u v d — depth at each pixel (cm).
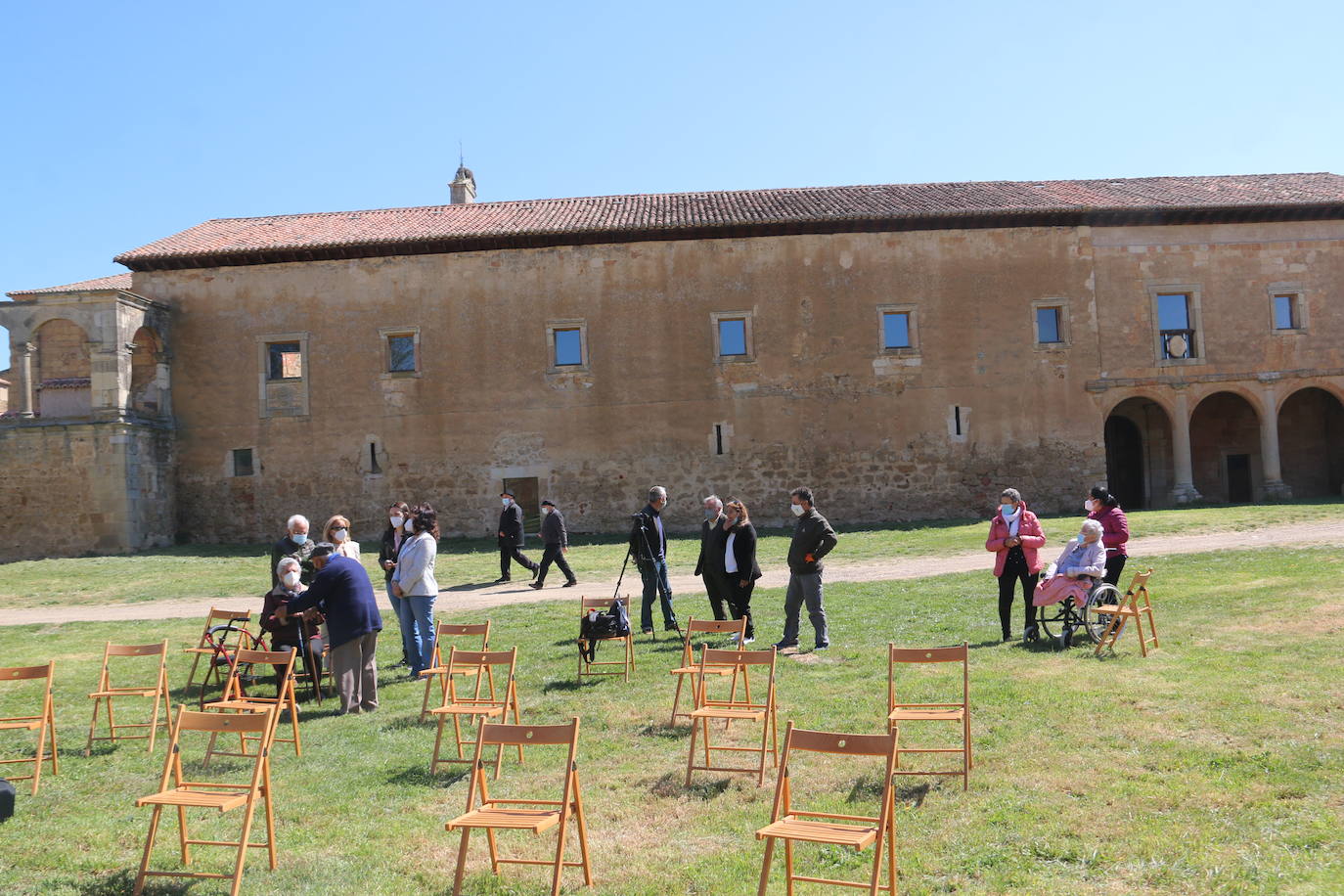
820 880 497
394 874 579
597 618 1041
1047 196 2914
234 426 2747
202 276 2780
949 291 2772
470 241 2723
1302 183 3066
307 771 773
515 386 2742
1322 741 702
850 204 2848
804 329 2752
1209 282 2823
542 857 595
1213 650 982
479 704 830
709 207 2908
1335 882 500
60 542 2477
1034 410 2762
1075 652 1016
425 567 1073
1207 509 2462
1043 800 636
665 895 536
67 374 2958
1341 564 1431
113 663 1241
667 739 824
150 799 570
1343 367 2823
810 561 1115
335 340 2761
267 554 2427
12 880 586
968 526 2448
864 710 852
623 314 2755
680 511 2719
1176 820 592
